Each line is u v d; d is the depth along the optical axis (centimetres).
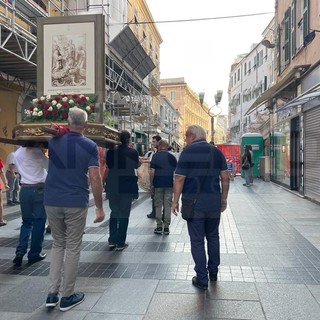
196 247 413
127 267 480
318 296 382
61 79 596
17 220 793
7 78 906
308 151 976
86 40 593
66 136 378
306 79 1002
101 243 597
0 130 844
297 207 905
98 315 347
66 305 358
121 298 383
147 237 640
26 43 868
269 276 442
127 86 1112
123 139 558
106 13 973
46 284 426
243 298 379
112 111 929
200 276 406
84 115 386
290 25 1114
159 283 422
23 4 1005
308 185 983
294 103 969
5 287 418
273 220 770
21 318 343
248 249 557
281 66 1123
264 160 1066
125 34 910
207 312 348
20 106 892
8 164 725
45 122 499
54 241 382
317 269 466
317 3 945
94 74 590
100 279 436
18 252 492
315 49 949
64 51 596
